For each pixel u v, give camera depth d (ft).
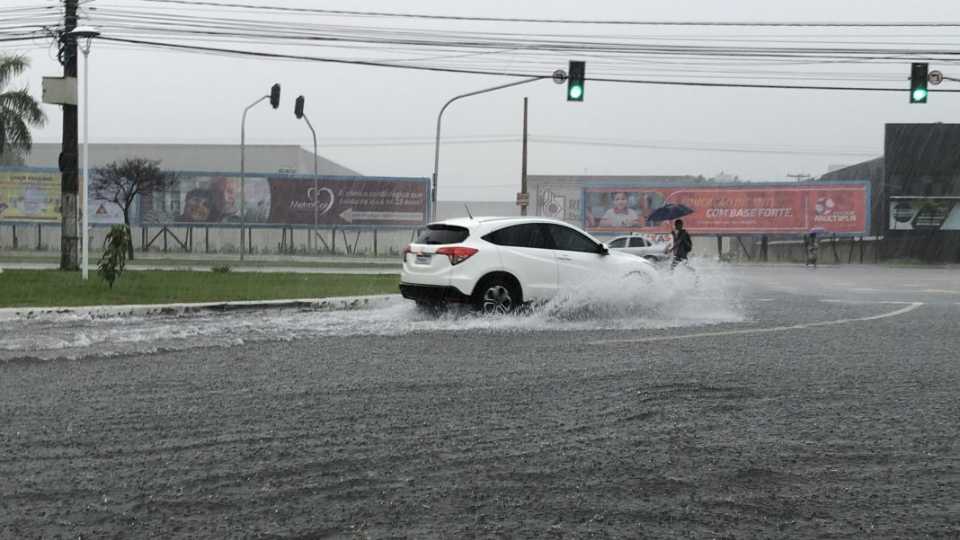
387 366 25.18
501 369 24.70
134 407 18.78
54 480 13.05
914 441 16.07
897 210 168.96
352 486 12.83
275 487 12.74
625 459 14.49
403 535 10.77
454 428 16.81
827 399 20.15
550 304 42.19
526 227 42.68
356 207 168.25
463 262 40.88
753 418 17.95
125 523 11.14
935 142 168.45
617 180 261.03
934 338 33.35
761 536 10.95
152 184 147.23
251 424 17.08
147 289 50.75
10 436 15.97
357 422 17.33
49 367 24.71
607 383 22.22
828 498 12.55
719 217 175.63
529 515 11.60
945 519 11.69
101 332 33.83
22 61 118.93
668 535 10.91
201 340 31.30
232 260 132.26
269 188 166.61
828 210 170.71
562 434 16.34
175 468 13.71
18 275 60.39
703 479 13.38
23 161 187.62
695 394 20.63
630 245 114.93
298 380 22.53
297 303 46.29
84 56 58.13
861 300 57.62
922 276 105.50
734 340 32.45
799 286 78.43
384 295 51.26
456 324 38.11
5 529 10.89
